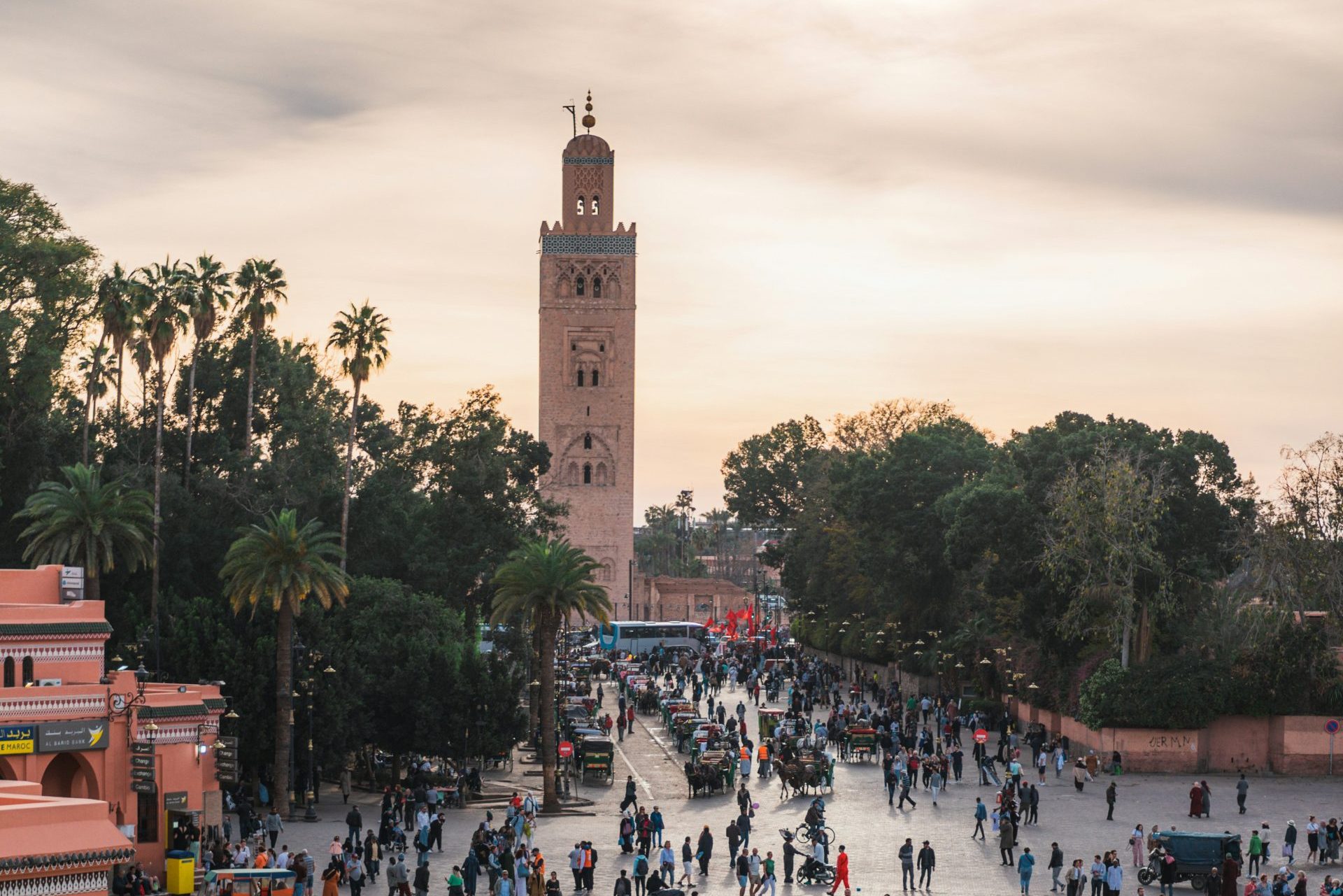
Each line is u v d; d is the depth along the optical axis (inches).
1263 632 3523.6
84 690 2436.0
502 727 3430.1
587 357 7608.3
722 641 6894.7
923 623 5059.1
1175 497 3801.7
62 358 4175.7
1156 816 3019.2
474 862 2404.0
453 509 4559.5
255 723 3181.6
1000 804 2866.6
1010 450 5157.5
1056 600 3816.4
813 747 3597.4
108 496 3376.0
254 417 4488.2
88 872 1419.8
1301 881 2247.8
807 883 2516.0
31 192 4360.2
